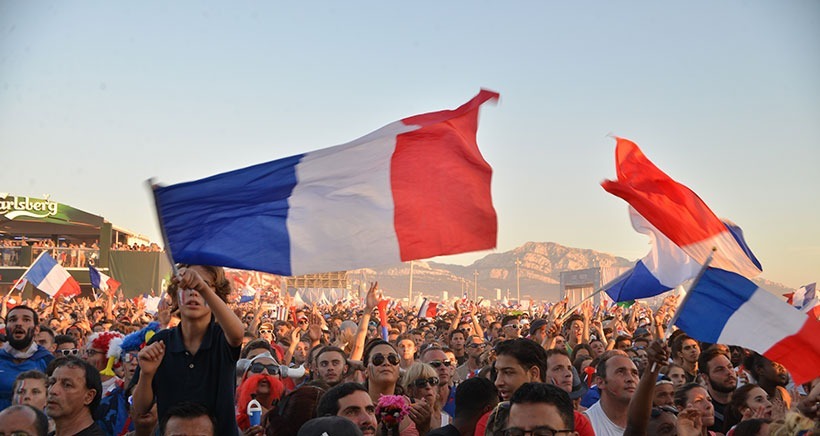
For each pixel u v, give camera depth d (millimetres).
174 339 5082
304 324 18953
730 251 7230
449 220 5570
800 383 5941
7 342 9398
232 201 5270
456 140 5641
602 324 17812
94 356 8570
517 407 4117
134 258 57438
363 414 5945
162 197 5121
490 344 12875
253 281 31500
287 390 8117
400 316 31094
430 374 7520
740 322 6113
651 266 8539
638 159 7238
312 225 5465
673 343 10828
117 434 7465
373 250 5504
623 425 6816
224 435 4973
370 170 5578
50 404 6430
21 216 58312
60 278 20484
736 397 7754
